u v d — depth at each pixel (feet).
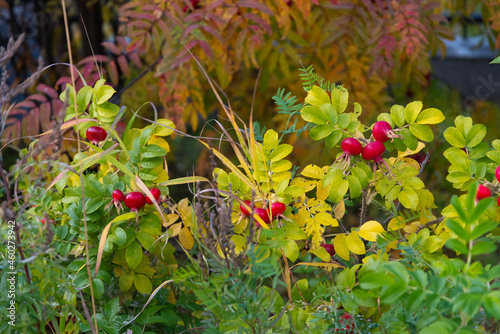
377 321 3.41
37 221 3.00
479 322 2.71
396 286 2.19
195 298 3.83
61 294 3.19
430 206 3.76
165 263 3.87
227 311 2.92
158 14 7.76
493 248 2.21
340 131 3.57
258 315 2.80
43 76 11.23
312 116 3.56
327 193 3.67
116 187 3.55
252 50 7.72
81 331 3.38
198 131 13.24
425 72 8.51
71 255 3.80
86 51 11.06
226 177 3.59
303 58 10.06
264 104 11.12
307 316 3.35
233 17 7.80
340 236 3.51
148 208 3.61
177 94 8.67
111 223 3.46
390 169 3.51
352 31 8.28
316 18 9.04
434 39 9.10
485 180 3.31
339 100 3.69
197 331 3.84
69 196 3.54
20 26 11.47
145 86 10.08
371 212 6.61
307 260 3.84
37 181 3.06
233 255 2.96
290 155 9.79
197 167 12.16
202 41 7.41
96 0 10.96
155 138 3.81
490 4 9.70
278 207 3.34
